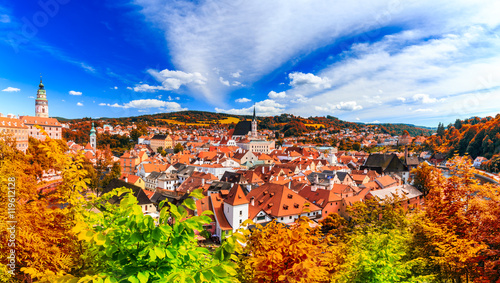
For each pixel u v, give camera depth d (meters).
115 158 129.62
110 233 4.38
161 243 4.29
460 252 11.37
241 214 41.88
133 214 4.22
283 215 43.72
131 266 4.20
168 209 4.54
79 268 7.36
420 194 62.88
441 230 12.85
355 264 8.16
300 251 6.10
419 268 12.02
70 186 7.98
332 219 41.19
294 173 89.88
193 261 4.70
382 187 74.62
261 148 182.25
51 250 7.34
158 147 187.50
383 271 7.84
